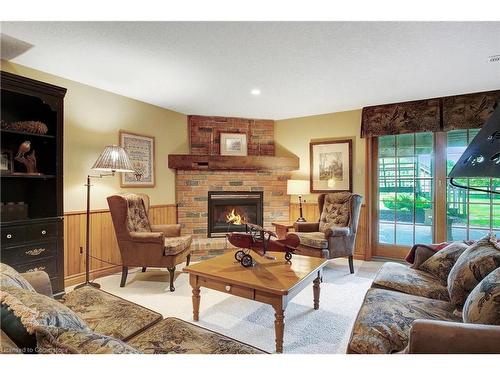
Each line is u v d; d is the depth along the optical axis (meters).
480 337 0.96
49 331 0.78
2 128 2.50
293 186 4.47
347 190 4.46
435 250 2.21
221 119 4.80
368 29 2.11
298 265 2.35
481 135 0.86
